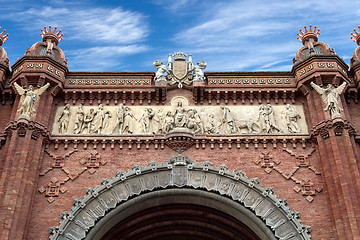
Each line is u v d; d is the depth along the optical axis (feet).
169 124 105.19
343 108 105.29
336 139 97.35
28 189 92.63
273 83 112.68
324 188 95.81
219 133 105.19
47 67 108.27
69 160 100.42
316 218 92.27
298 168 99.30
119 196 95.09
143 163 100.48
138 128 106.52
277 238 90.58
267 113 108.06
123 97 110.93
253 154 101.81
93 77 113.60
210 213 107.04
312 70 107.76
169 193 96.32
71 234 90.12
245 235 107.04
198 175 98.12
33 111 101.24
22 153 94.12
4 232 83.97
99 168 99.40
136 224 107.55
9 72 114.21
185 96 111.96
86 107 109.91
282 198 94.94
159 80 111.34
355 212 87.51
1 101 110.93
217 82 112.98
